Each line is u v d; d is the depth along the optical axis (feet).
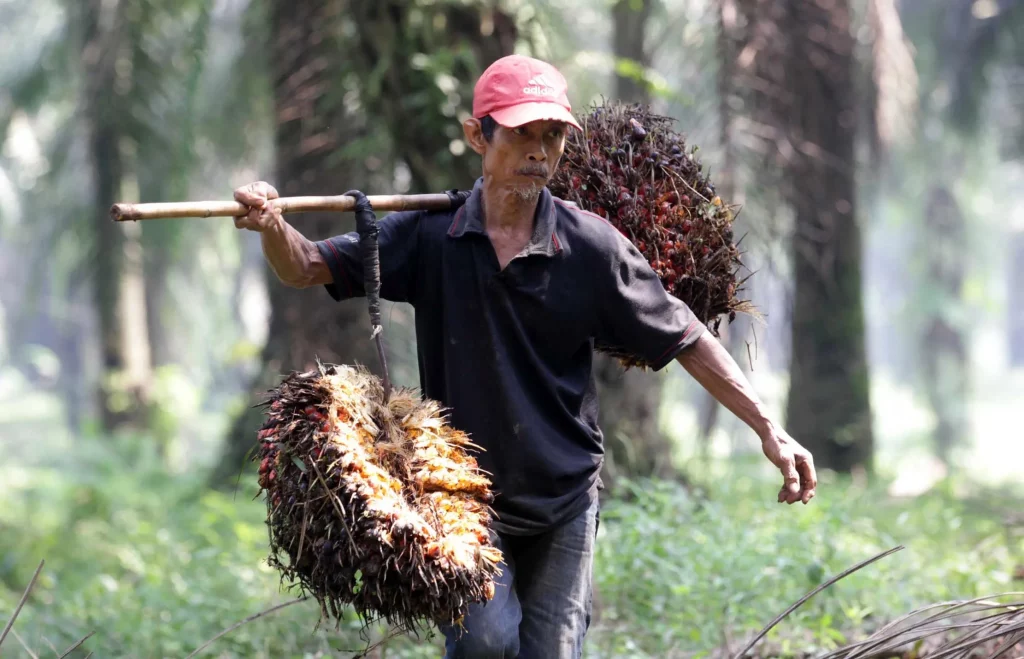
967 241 128.36
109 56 52.01
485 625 15.23
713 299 18.22
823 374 55.16
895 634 18.08
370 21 35.06
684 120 44.65
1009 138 96.73
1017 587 26.53
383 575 14.12
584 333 16.08
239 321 115.65
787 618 24.03
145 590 29.01
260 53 59.82
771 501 35.14
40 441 126.62
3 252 139.44
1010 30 88.33
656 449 38.65
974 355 188.03
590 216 16.12
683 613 24.61
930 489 49.14
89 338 133.49
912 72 52.60
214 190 87.51
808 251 50.57
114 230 71.56
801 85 49.57
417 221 16.12
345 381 15.02
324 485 14.26
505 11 35.24
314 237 37.83
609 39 54.75
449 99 34.55
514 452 15.79
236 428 51.62
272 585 28.25
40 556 39.27
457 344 15.87
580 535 16.42
